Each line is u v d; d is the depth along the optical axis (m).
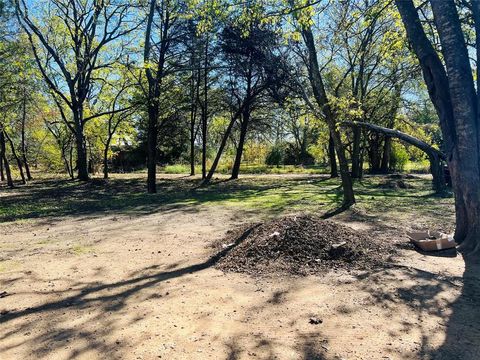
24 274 5.66
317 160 44.22
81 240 7.92
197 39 17.58
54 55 22.77
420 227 8.54
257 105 24.58
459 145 6.22
